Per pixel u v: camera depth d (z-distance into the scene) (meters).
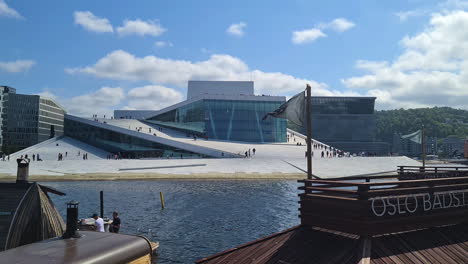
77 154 79.06
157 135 86.69
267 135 95.88
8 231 11.16
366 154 101.69
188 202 33.94
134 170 61.84
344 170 66.44
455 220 11.20
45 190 13.02
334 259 8.76
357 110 171.00
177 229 23.33
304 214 11.13
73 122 91.62
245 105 95.44
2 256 6.70
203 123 91.94
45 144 83.88
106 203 33.25
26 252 6.95
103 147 87.62
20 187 13.10
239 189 44.31
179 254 18.12
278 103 97.31
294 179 57.53
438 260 8.95
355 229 9.48
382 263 8.44
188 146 77.62
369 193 9.51
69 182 52.41
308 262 8.83
